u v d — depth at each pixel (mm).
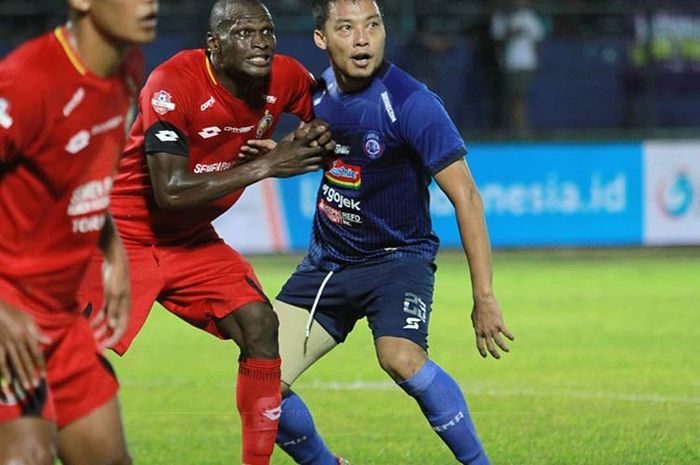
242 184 19734
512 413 28609
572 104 74250
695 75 74312
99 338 16797
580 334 41031
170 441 26031
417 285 20750
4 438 14219
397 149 20562
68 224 14727
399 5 73625
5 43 70125
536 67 73750
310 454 21797
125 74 14664
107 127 14570
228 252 22234
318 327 21703
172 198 20016
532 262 62938
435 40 71812
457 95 72562
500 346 19625
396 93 20391
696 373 34000
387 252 21281
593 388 31812
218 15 20328
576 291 52156
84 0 13820
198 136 20875
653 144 66938
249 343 20875
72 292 15281
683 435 26125
